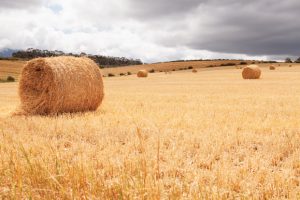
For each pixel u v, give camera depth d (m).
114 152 6.58
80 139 7.85
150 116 11.10
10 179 4.61
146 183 4.18
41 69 12.48
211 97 18.72
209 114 11.45
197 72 73.12
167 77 55.06
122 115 11.51
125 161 5.50
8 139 7.57
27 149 6.46
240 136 7.69
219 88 26.89
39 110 12.56
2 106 16.52
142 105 15.18
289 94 19.83
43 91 12.43
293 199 4.15
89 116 11.26
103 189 4.18
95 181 4.40
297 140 7.29
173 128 8.88
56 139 7.75
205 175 5.10
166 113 11.83
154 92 24.28
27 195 4.06
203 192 4.22
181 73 71.38
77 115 11.76
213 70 81.88
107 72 91.62
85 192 4.06
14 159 5.07
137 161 5.51
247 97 18.20
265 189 4.46
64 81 12.44
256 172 5.30
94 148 6.89
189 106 14.30
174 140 7.54
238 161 6.01
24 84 12.89
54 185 4.25
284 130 8.39
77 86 12.74
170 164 5.72
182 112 12.11
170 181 4.89
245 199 4.14
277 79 38.62
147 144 7.09
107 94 22.83
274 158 6.19
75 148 6.91
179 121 9.88
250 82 34.25
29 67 12.72
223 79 43.16
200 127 8.98
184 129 8.69
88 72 13.19
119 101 17.42
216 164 5.74
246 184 4.68
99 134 8.23
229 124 9.40
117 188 4.04
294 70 64.81
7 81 58.69
